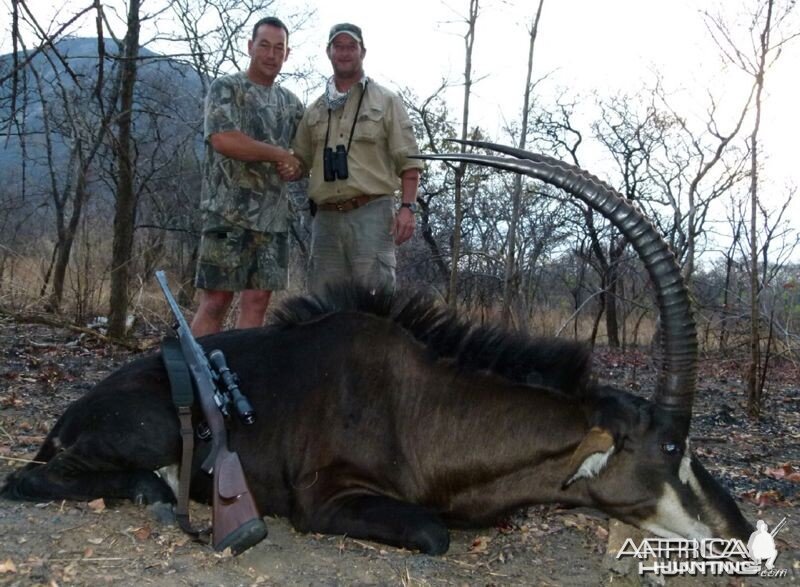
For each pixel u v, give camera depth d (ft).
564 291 36.68
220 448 7.23
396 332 8.21
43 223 31.53
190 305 25.46
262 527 6.85
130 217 18.67
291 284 28.40
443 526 7.59
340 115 12.34
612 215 7.30
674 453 7.38
